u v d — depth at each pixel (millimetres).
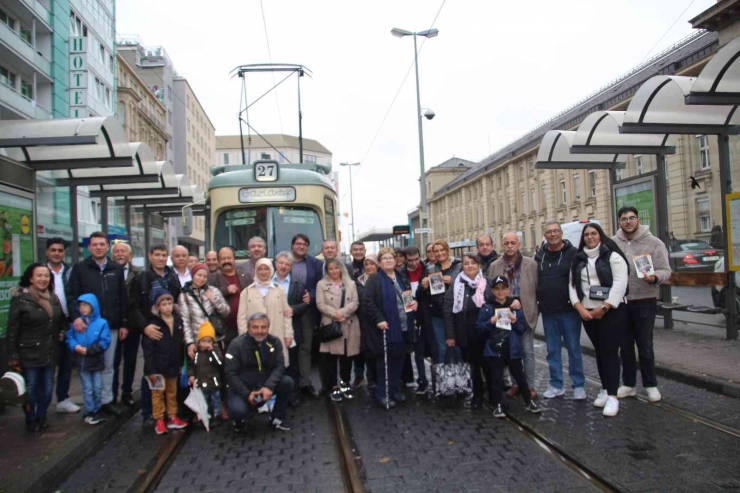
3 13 25484
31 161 8930
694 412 6148
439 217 79312
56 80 28531
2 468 4945
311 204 10305
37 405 6121
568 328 6988
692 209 26062
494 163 57688
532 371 7246
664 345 9273
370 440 5852
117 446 5992
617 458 4945
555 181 44875
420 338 7941
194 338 6539
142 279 6590
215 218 10164
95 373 6414
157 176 10750
